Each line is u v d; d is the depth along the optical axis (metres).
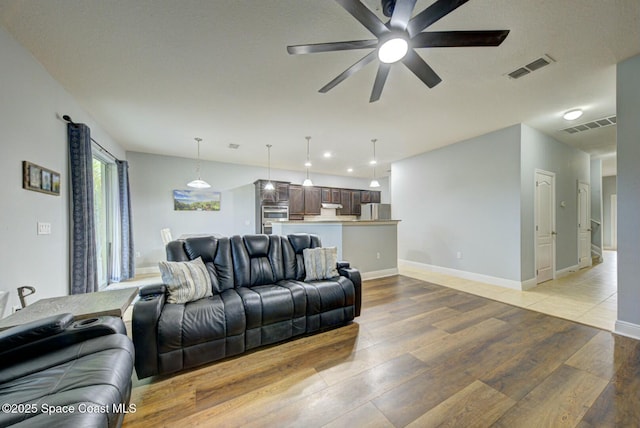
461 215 4.78
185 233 5.99
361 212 8.41
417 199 5.67
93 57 2.29
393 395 1.66
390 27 1.54
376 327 2.66
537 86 2.80
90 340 1.38
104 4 1.72
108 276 4.54
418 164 5.67
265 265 2.77
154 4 1.73
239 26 1.94
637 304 2.34
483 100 3.14
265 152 5.55
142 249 5.53
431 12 1.43
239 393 1.68
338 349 2.22
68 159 2.89
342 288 2.68
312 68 2.47
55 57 2.28
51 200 2.56
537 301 3.42
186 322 1.89
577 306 3.23
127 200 4.82
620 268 2.42
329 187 7.94
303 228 5.20
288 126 4.00
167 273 2.16
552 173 4.57
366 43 1.67
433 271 5.30
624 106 2.36
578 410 1.52
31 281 2.24
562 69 2.49
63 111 2.79
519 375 1.85
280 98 3.07
